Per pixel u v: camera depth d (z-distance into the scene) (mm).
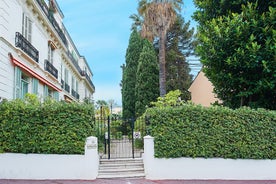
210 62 11203
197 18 12648
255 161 10070
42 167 9227
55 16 22297
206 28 11867
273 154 10117
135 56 27078
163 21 19266
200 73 21766
